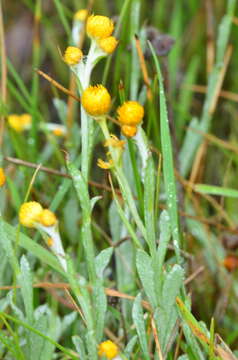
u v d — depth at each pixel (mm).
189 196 507
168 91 487
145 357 318
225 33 535
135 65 480
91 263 301
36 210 294
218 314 454
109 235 492
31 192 455
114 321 417
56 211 503
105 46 309
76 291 297
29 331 322
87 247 299
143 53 473
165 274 317
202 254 498
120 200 445
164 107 334
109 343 299
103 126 302
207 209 554
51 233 294
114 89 485
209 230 511
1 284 376
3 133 527
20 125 524
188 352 327
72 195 465
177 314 321
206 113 545
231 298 468
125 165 447
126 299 398
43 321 319
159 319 314
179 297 329
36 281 404
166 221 312
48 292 405
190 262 424
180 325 352
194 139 531
